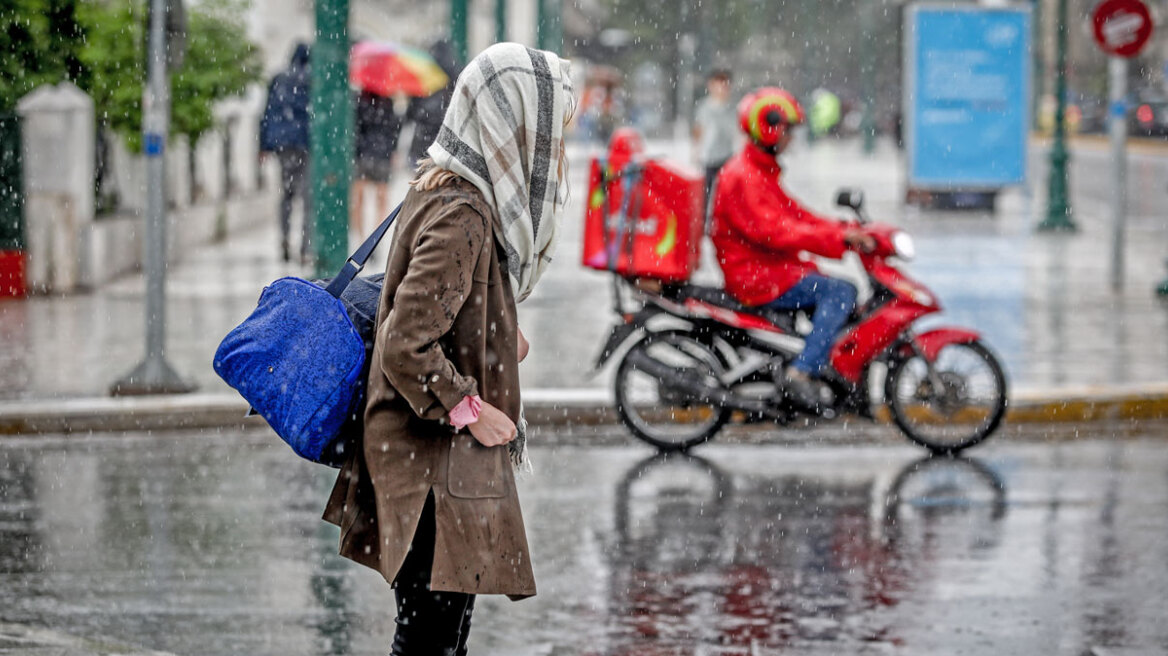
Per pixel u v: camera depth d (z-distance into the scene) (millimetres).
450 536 10953
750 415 26547
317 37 35438
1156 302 44000
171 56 30344
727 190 25938
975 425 29000
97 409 28766
